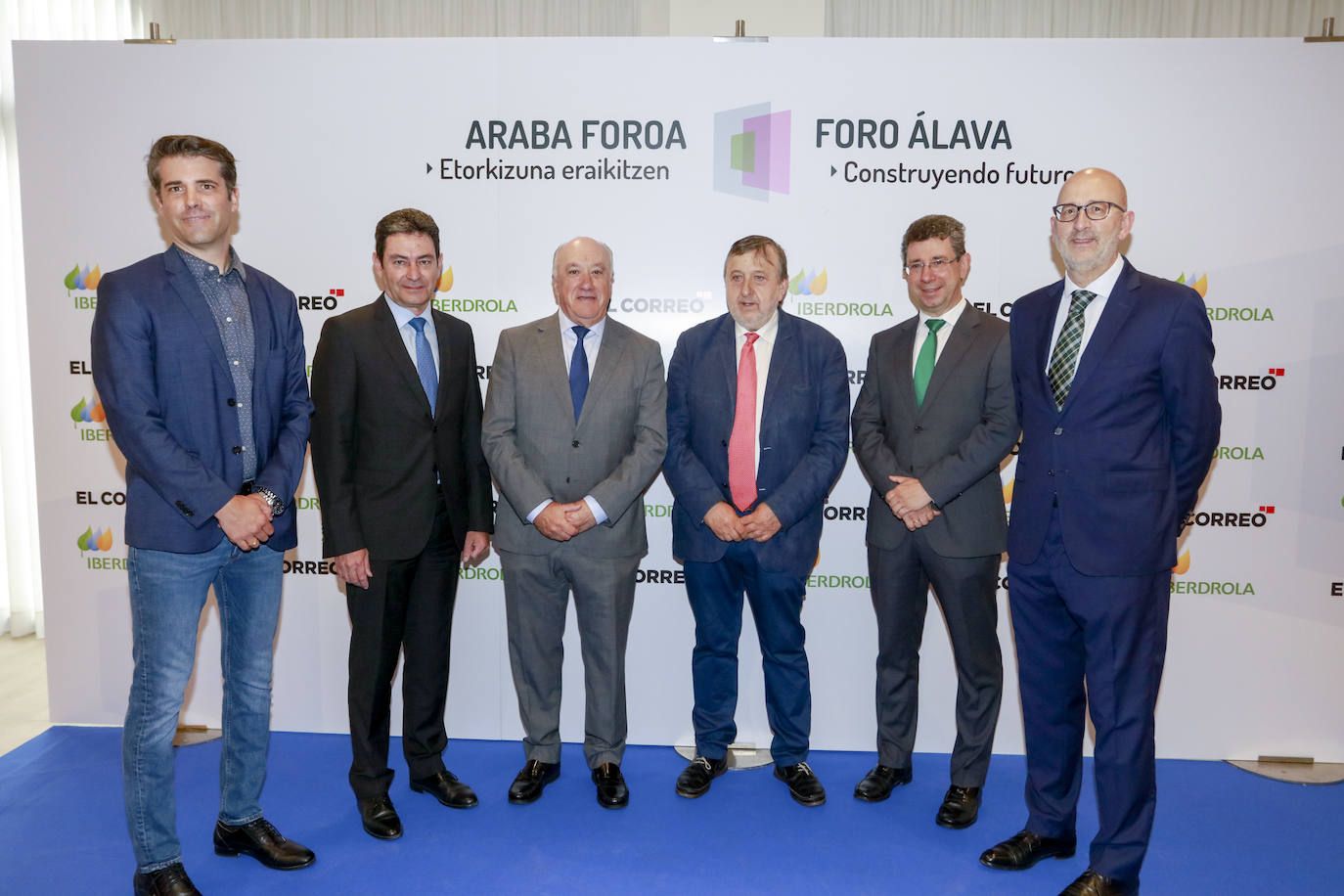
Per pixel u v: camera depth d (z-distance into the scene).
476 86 3.06
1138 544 2.08
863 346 3.09
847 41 3.00
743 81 3.03
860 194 3.05
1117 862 2.11
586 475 2.59
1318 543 3.00
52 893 2.22
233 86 3.08
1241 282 2.97
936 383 2.55
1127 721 2.10
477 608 3.18
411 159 3.09
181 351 2.05
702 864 2.37
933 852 2.43
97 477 3.20
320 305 3.13
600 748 2.70
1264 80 2.92
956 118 3.01
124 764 2.10
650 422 2.61
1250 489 3.01
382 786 2.52
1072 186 2.11
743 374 2.67
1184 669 3.07
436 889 2.24
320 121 3.08
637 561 2.70
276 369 2.22
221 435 2.11
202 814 2.62
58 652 3.25
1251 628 3.04
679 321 3.11
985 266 3.04
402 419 2.48
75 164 3.11
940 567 2.54
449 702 3.21
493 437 2.59
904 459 2.57
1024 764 3.03
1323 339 2.96
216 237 2.08
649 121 3.05
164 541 2.04
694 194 3.07
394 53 3.06
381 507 2.46
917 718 2.92
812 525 2.67
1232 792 2.83
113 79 3.09
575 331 2.65
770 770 2.96
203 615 3.21
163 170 2.05
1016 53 2.97
